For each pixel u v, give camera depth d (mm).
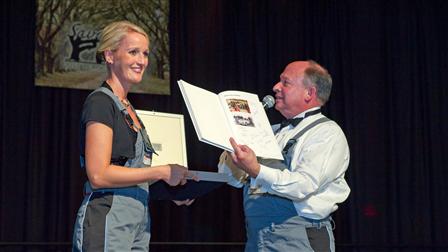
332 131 2664
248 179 2721
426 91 5910
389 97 5840
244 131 2506
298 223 2590
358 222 5629
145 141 2246
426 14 5992
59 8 5043
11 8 4984
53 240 4875
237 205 5355
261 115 2631
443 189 5844
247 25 5605
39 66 4965
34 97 4965
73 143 4996
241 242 5312
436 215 5797
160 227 5148
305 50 5734
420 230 5758
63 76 5008
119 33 2252
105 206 2123
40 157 4930
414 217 5762
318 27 5785
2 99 4895
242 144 2449
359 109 5762
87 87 5043
